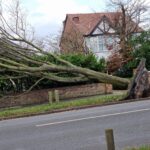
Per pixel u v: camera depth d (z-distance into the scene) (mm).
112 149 7680
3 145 11773
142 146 9695
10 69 23594
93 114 16250
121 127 12711
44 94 25266
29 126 14828
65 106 20594
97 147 10469
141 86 21875
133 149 9445
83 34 56500
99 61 28406
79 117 15742
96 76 25125
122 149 9891
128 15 45875
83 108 20062
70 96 25859
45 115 18688
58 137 12102
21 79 25875
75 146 10750
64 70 24375
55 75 25531
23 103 24766
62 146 10883
